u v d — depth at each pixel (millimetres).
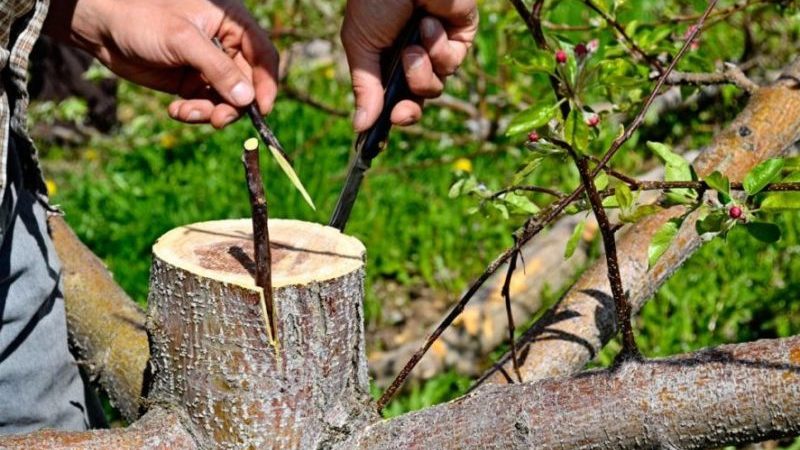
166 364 1238
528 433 1172
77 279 1482
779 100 1421
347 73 3027
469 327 1920
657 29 1486
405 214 2424
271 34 2508
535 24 1362
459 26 1337
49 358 1405
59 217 1518
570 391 1173
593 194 1182
